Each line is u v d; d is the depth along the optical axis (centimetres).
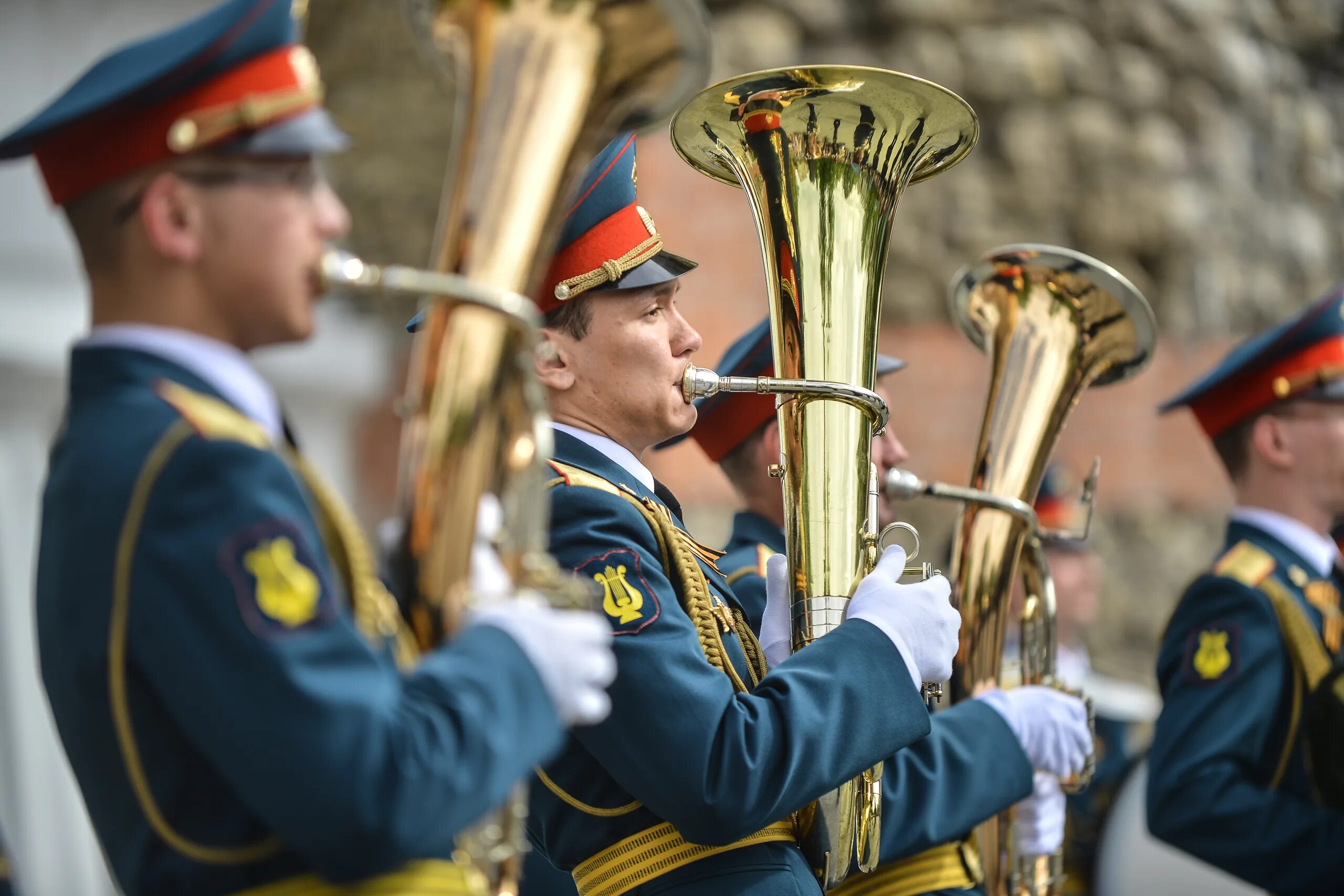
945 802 1012
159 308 603
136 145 593
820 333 891
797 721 805
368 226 2441
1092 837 2044
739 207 2264
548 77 624
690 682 812
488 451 612
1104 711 2112
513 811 643
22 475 2044
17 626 1991
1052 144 2739
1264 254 2931
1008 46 2725
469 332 607
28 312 2075
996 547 1113
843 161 898
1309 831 1134
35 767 1956
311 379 2347
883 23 2653
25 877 1908
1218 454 1394
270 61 605
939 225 2656
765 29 2548
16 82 2106
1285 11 3052
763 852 872
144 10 2194
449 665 586
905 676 837
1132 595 2684
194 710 553
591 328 906
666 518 892
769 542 1183
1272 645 1212
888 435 1225
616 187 918
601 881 872
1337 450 1313
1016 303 1166
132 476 568
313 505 605
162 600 554
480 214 616
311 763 542
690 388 909
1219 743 1187
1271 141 2984
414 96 2480
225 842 586
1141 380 2767
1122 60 2830
